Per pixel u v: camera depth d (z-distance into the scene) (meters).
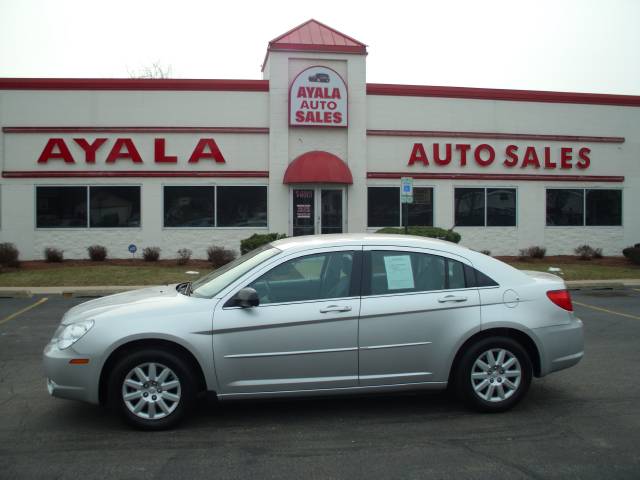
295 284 5.51
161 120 19.77
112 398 5.18
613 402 6.07
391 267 5.62
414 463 4.53
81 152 19.56
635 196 22.31
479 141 21.22
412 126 20.75
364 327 5.42
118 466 4.48
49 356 5.25
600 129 22.00
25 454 4.71
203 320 5.25
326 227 20.25
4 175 19.33
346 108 20.02
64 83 19.42
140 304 5.45
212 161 19.95
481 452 4.75
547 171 21.70
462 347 5.62
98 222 19.70
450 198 21.02
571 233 21.91
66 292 14.57
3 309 12.41
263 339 5.29
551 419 5.54
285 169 20.03
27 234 19.47
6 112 19.31
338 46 20.16
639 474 4.32
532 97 21.44
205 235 19.97
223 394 5.29
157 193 19.78
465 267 5.73
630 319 11.23
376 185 20.62
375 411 5.79
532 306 5.70
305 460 4.59
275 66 19.97
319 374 5.38
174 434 5.17
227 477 4.28
